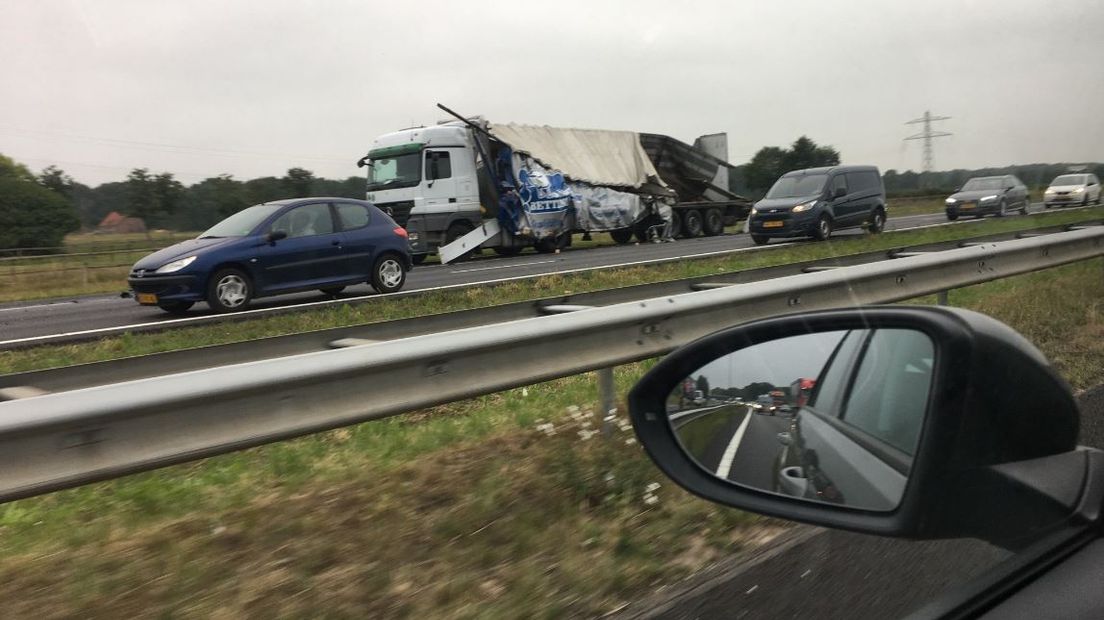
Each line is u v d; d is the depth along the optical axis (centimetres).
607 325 461
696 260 1573
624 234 2791
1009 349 184
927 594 263
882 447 207
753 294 556
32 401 284
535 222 2328
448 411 571
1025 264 843
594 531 356
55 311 1453
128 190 3062
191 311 1305
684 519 368
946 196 2578
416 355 378
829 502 219
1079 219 2145
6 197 2841
